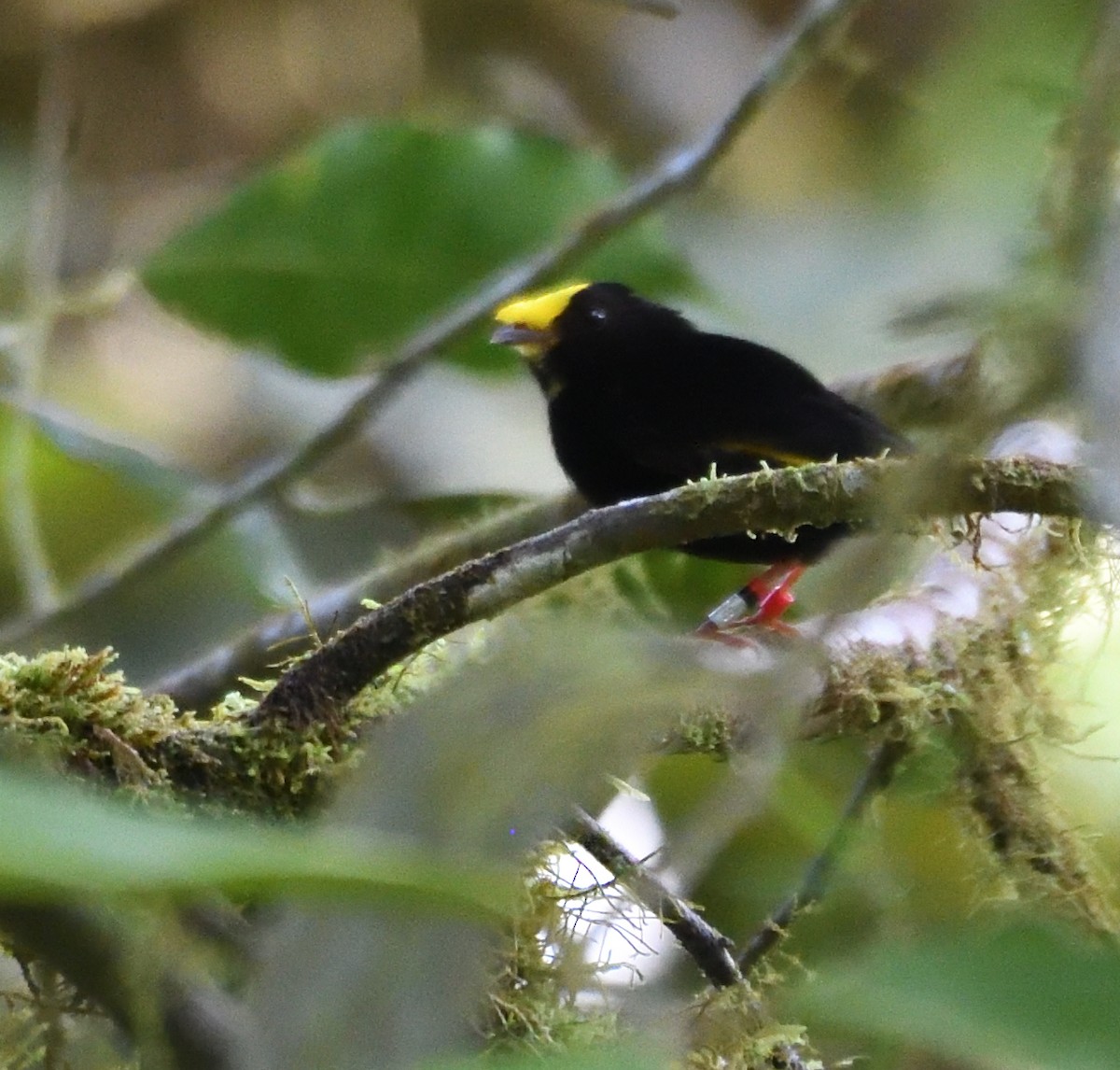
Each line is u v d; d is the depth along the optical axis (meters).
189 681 8.66
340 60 16.53
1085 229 1.89
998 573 5.91
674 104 15.92
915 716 5.46
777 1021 3.95
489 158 9.39
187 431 14.12
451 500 10.14
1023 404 2.00
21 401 9.57
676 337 8.83
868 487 4.35
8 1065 4.37
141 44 16.06
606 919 4.31
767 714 2.06
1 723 4.42
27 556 9.63
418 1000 1.67
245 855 1.36
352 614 8.80
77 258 15.09
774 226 10.80
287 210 9.38
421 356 9.25
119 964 2.74
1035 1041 1.38
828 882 5.29
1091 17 2.18
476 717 1.87
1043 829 5.68
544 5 16.16
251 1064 1.66
